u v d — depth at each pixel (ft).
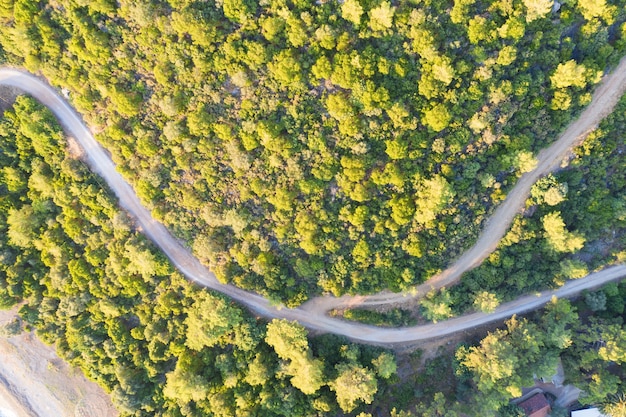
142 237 251.39
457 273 271.08
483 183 244.01
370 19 212.23
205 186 241.76
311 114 227.81
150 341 260.01
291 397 257.34
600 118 251.80
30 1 214.90
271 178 238.27
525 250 265.13
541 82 234.38
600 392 260.42
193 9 207.41
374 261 256.11
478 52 217.97
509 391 251.39
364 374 248.52
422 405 262.88
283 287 258.78
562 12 224.53
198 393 246.27
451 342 279.90
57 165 248.32
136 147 237.25
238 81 219.00
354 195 237.86
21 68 243.19
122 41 221.66
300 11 211.20
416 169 238.27
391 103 223.10
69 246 256.11
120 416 268.82
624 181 263.49
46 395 280.72
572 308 270.67
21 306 271.90
